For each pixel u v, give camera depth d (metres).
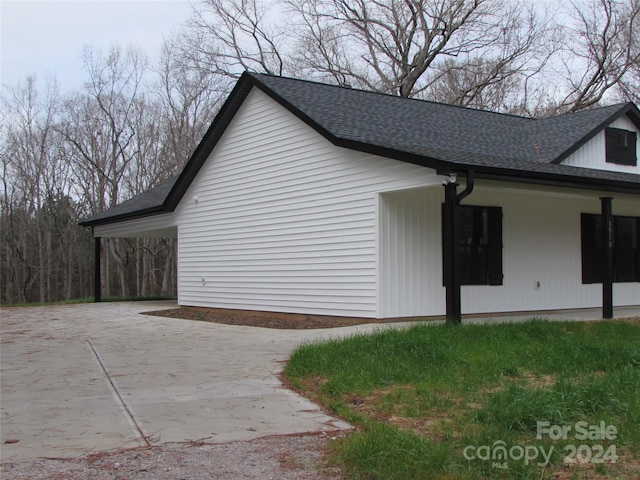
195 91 36.28
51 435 5.12
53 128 37.16
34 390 6.73
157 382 7.09
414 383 6.66
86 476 4.20
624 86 32.53
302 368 7.33
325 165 12.87
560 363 7.52
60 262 39.97
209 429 5.29
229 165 15.73
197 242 16.92
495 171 10.16
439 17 32.75
